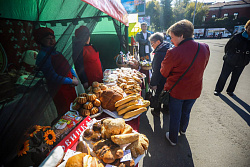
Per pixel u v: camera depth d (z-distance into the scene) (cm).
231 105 346
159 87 269
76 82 196
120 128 98
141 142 101
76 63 213
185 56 147
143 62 354
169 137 221
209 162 200
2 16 112
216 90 402
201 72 158
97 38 446
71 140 110
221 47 1418
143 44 525
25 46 106
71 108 148
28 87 92
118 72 271
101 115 149
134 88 205
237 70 351
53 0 128
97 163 77
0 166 80
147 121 294
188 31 148
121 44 445
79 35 127
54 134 98
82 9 127
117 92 155
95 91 171
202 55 150
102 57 471
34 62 98
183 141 238
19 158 86
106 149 89
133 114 136
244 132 256
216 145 229
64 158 88
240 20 3459
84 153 82
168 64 159
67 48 118
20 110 86
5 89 84
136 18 750
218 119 295
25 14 130
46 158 83
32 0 131
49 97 102
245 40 308
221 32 3272
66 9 128
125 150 94
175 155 212
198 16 3778
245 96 387
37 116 96
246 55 321
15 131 84
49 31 110
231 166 192
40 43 107
